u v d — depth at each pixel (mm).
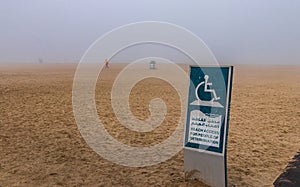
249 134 8289
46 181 4957
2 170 5395
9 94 15180
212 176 4645
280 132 8523
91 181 5008
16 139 7445
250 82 24891
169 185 4836
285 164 5906
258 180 5109
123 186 4816
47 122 9406
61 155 6320
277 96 16141
